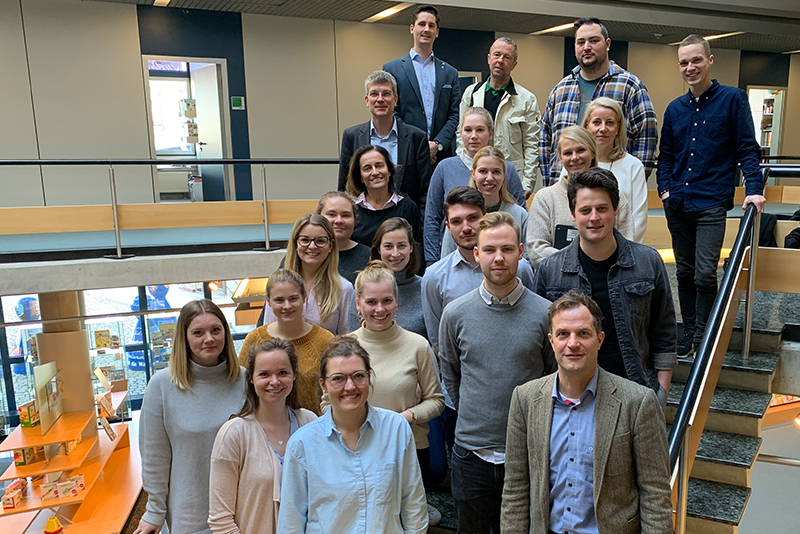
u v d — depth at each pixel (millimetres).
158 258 5328
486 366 2230
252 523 2199
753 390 3453
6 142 7965
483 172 2893
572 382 1885
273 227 6582
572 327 1812
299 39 9398
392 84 3670
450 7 8555
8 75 7875
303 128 9625
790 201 7594
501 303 2234
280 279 2568
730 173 3236
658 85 12023
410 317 2932
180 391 2436
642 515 1800
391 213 3451
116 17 8344
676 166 3395
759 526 6750
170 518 2430
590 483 1839
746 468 2990
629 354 2203
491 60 4195
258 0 8281
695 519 2857
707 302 3342
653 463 1789
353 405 1987
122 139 8586
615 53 11523
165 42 8641
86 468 5938
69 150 8305
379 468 2006
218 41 8922
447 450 3152
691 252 3465
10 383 8523
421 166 3848
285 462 2033
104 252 5262
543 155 3787
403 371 2484
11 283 4875
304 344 2639
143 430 2453
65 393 6195
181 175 8656
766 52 12805
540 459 1912
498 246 2127
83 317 6090
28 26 7902
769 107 13289
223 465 2193
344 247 3234
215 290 7770
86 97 8320
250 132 9281
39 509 5316
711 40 11398
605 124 2775
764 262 3545
